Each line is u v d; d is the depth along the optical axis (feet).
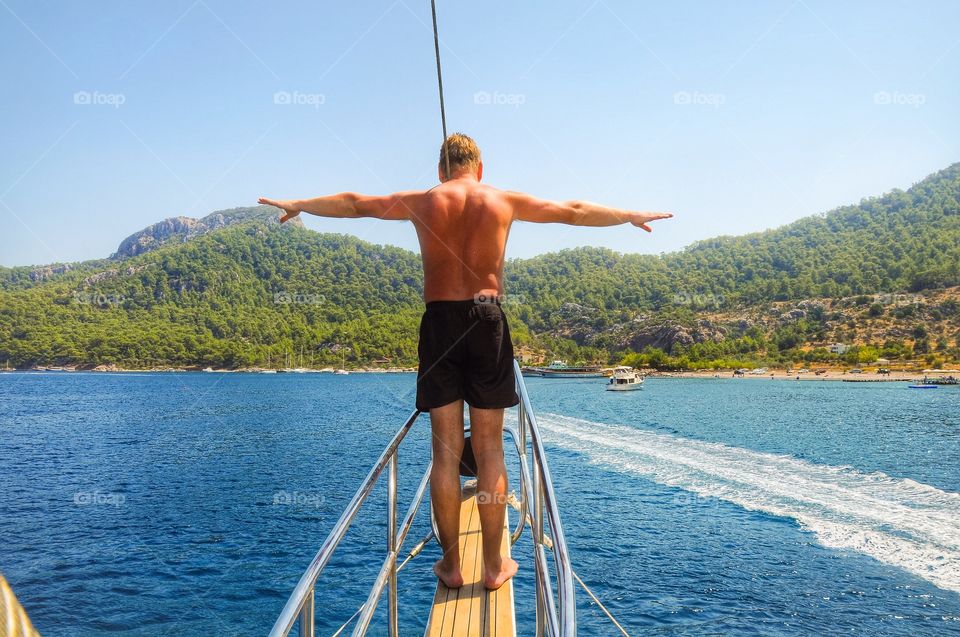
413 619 45.09
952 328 490.90
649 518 70.79
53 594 52.75
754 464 102.22
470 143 11.46
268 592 52.85
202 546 65.87
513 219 10.76
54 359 419.54
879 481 86.74
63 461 127.65
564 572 7.68
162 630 45.80
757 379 457.27
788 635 42.93
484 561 11.49
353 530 68.85
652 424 166.50
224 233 480.64
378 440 151.02
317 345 401.29
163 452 137.18
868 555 56.18
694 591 50.52
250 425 189.47
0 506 86.33
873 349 485.97
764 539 62.03
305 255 459.32
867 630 43.04
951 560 53.62
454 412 10.87
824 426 164.25
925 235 640.99
